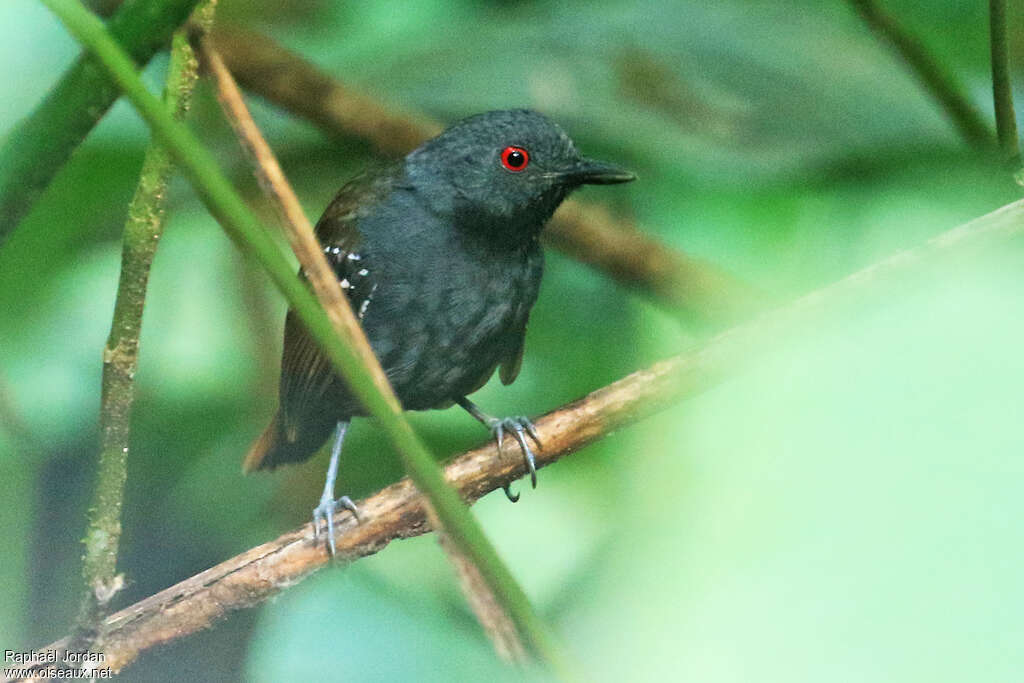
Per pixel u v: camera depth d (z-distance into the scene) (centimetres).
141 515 371
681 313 366
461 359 367
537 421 359
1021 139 361
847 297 353
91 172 365
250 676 365
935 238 343
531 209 366
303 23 369
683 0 365
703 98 363
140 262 313
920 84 360
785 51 364
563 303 370
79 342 367
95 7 363
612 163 366
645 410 358
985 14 363
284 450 368
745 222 363
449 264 366
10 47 295
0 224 234
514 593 224
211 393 369
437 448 369
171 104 275
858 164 363
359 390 226
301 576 358
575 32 365
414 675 364
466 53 366
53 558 368
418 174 366
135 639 357
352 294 366
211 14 274
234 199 217
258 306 369
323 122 368
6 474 363
